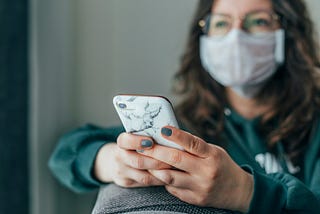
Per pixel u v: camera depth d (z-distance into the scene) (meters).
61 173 1.20
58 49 1.44
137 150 0.83
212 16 1.33
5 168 1.34
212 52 1.33
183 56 1.46
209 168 0.79
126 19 1.55
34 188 1.42
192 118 1.41
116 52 1.56
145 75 1.57
